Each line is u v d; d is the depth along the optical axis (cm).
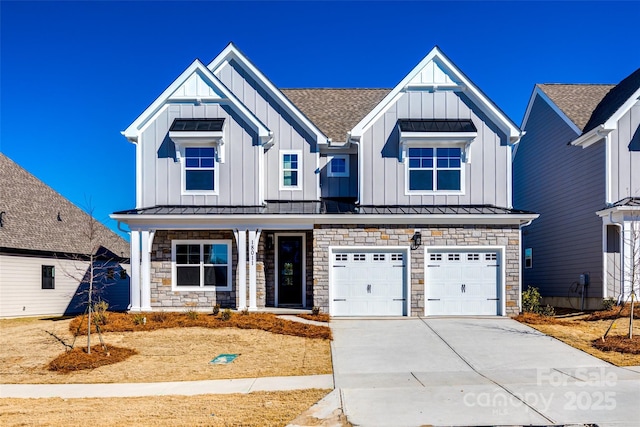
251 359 1184
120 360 1185
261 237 1827
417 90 1839
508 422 744
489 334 1409
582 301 1978
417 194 1797
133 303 1706
